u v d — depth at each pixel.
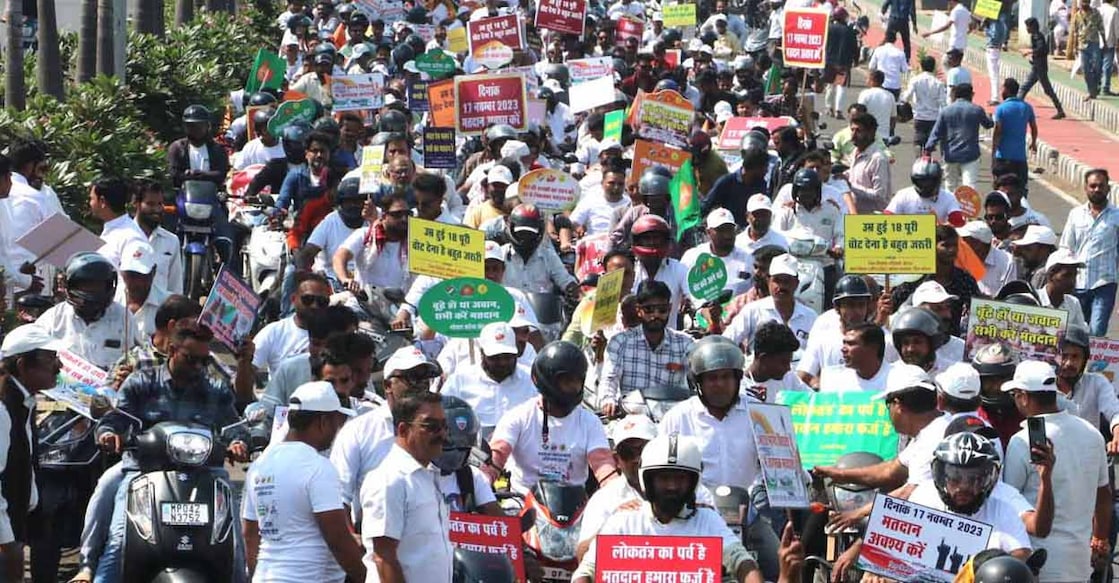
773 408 15.34
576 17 48.91
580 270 26.06
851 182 33.19
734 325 21.42
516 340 18.73
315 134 27.75
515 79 32.12
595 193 28.22
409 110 38.28
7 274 21.64
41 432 17.23
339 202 23.98
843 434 16.94
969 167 40.69
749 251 24.86
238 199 31.30
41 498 17.16
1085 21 58.59
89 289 18.06
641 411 18.25
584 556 13.91
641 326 19.19
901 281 22.95
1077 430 15.30
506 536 14.43
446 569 13.60
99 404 16.83
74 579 15.20
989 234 24.62
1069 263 22.52
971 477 13.59
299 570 13.66
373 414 15.43
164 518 14.69
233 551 14.90
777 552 15.65
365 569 13.81
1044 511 14.72
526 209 22.94
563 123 39.69
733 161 36.22
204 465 15.09
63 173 30.33
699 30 64.38
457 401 15.06
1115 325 32.56
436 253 20.77
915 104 48.81
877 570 13.39
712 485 16.39
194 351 16.12
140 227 21.92
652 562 12.73
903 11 69.25
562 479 16.50
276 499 13.73
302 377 17.22
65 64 46.25
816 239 25.20
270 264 27.88
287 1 68.69
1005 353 16.64
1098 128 56.12
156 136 42.09
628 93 44.56
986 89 66.06
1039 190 47.56
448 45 52.94
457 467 14.90
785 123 36.41
